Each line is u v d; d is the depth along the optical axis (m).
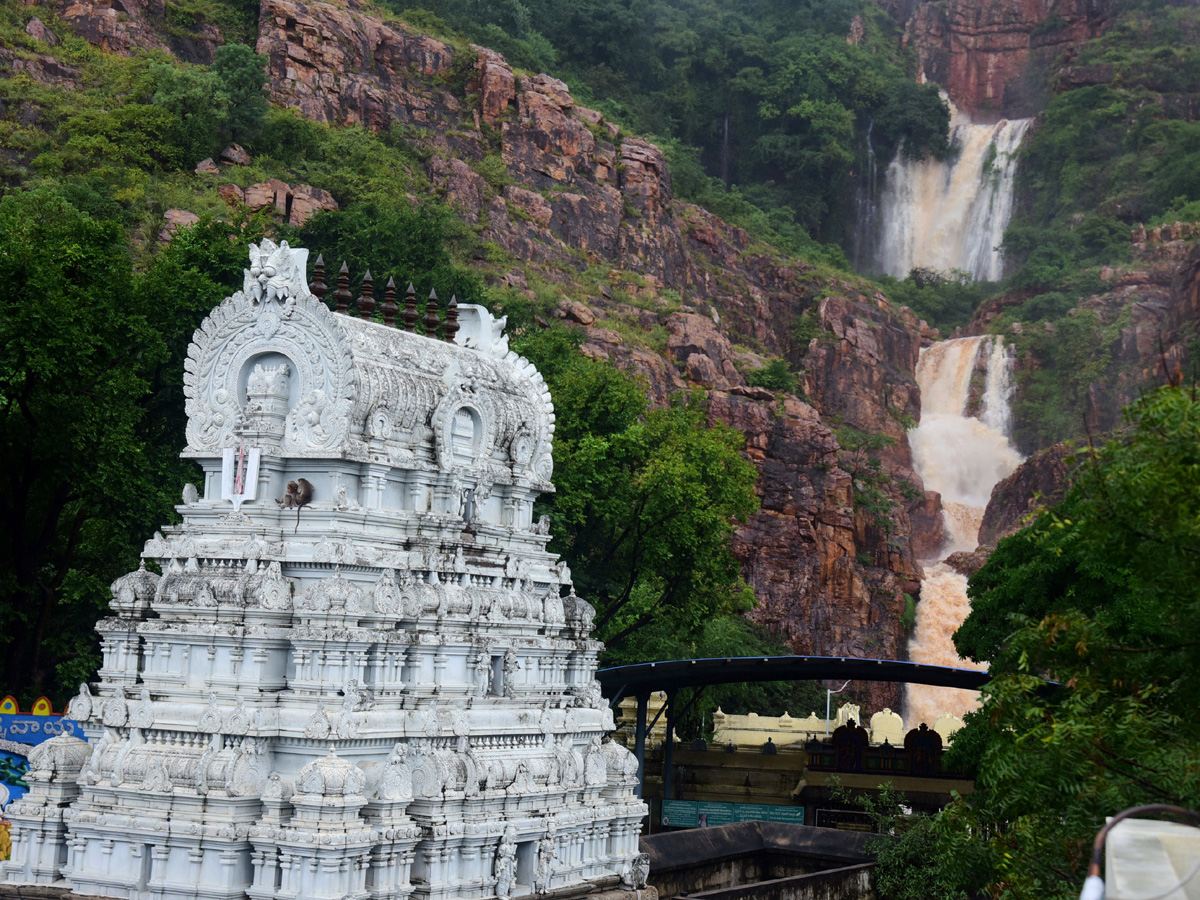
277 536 31.17
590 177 153.50
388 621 30.64
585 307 126.75
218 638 30.05
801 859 46.59
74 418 46.66
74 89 115.19
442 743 30.84
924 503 143.38
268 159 117.25
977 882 24.36
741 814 56.53
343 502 30.88
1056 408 148.75
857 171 198.25
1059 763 20.73
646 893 35.81
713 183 184.50
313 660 29.47
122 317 49.72
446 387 34.41
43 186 92.81
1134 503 20.16
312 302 31.72
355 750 28.97
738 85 195.75
